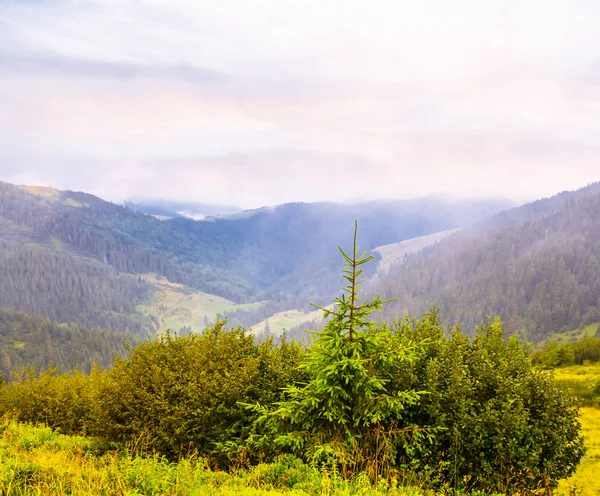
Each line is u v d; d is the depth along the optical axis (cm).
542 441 727
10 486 537
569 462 763
